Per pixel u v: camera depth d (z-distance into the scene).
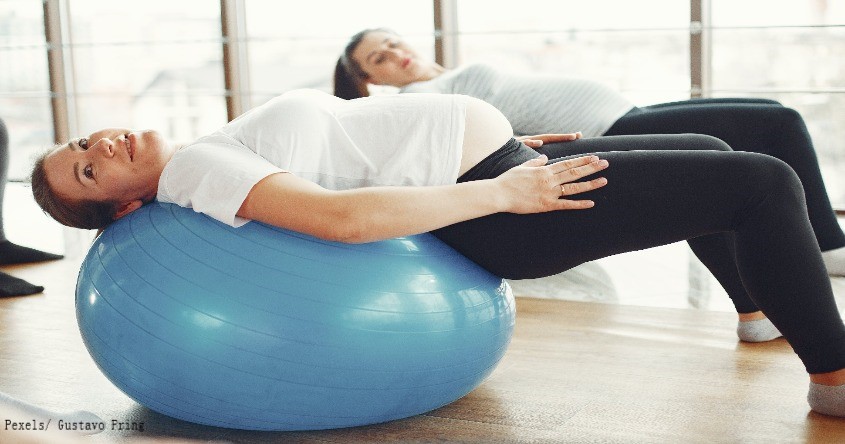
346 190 1.26
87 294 1.35
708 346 1.72
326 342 1.21
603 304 2.12
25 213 3.87
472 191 1.27
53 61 4.53
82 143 1.46
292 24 4.12
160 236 1.30
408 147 1.35
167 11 4.36
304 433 1.33
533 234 1.31
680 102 2.29
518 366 1.64
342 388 1.25
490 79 2.48
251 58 4.27
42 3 4.50
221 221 1.27
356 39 2.77
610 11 3.54
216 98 4.35
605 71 3.59
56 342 1.89
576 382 1.53
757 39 3.29
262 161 1.28
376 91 3.25
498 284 1.42
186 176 1.29
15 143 4.66
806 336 1.24
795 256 1.20
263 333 1.21
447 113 1.38
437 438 1.29
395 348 1.25
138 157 1.42
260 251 1.24
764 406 1.36
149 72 4.46
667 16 3.44
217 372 1.23
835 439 1.21
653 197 1.26
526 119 2.36
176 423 1.39
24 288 2.39
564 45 3.64
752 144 2.05
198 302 1.23
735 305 1.73
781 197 1.22
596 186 1.28
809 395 1.30
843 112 3.19
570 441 1.26
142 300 1.26
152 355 1.26
